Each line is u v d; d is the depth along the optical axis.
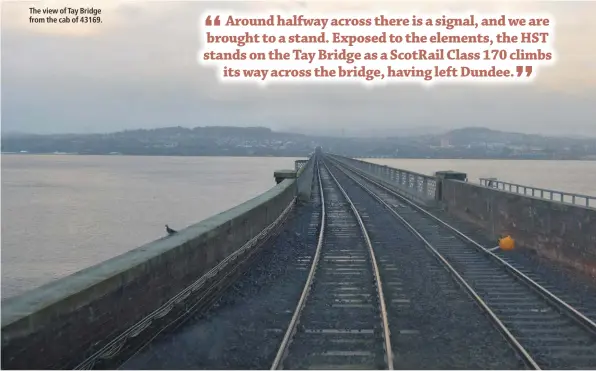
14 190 96.81
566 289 11.51
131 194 88.75
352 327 9.08
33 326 5.41
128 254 8.05
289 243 17.38
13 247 43.12
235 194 88.62
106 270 7.07
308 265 14.10
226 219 11.95
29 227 53.06
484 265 14.08
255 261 14.31
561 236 13.59
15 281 32.44
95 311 6.45
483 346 8.20
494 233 18.77
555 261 13.88
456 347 8.16
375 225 21.58
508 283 12.20
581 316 9.22
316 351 8.00
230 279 11.88
